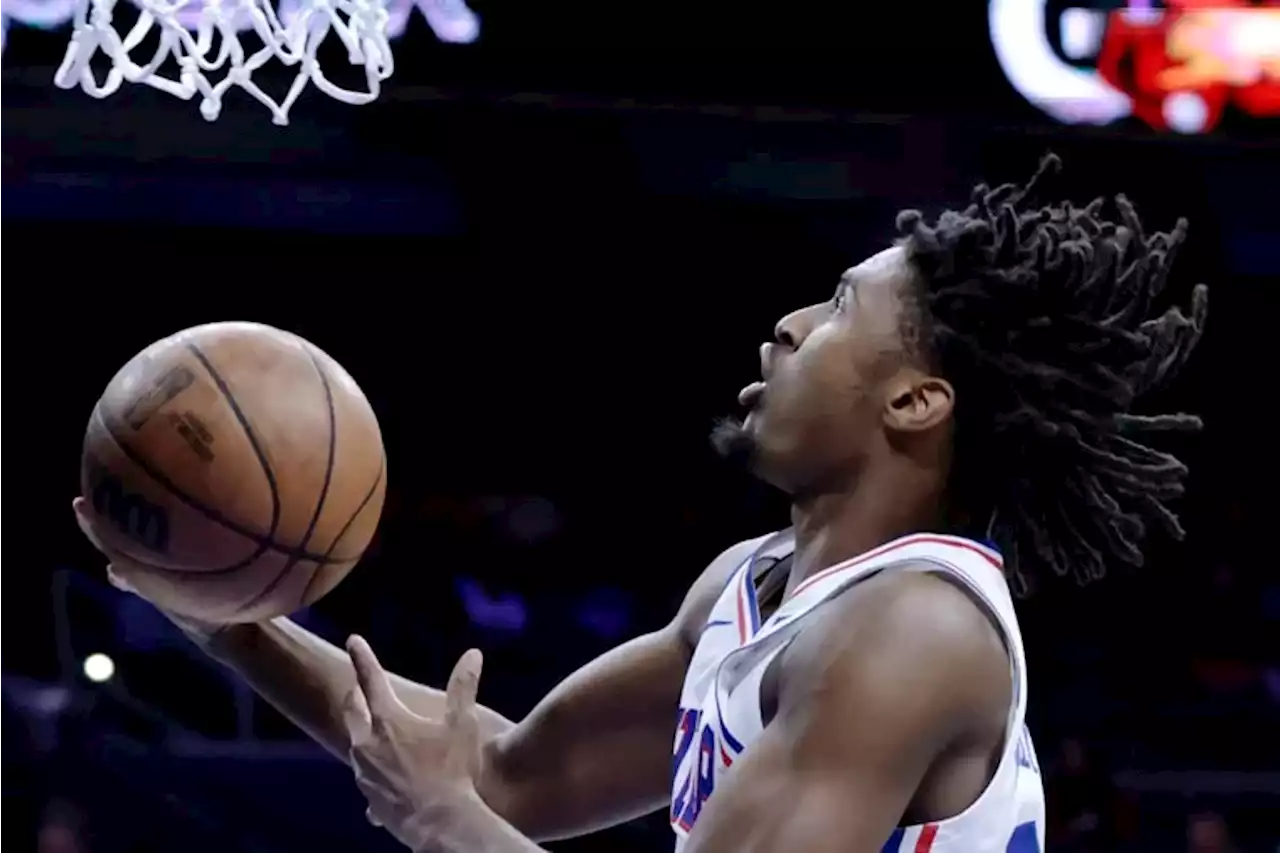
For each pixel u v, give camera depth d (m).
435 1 8.12
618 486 11.13
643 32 8.34
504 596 10.30
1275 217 9.43
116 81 3.26
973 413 2.63
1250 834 8.62
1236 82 8.26
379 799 2.58
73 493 10.77
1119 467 2.68
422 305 10.80
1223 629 10.59
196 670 8.91
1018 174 8.89
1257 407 11.14
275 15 3.46
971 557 2.54
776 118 8.52
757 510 11.02
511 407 11.11
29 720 7.61
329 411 2.77
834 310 2.72
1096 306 2.64
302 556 2.74
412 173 9.34
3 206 8.95
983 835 2.43
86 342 10.71
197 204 9.05
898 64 8.44
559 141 9.20
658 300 10.55
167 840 7.47
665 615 10.53
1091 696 9.84
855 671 2.36
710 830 2.35
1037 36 8.32
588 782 3.15
